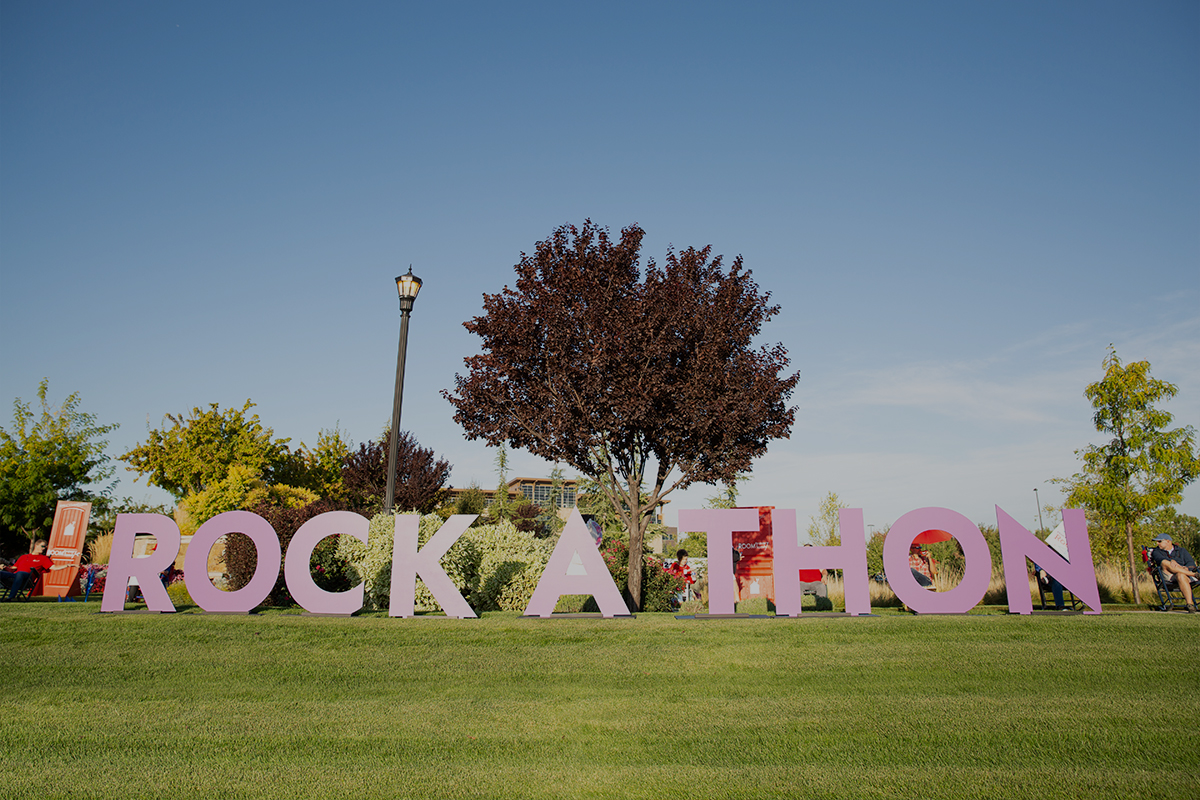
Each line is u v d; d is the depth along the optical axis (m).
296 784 5.39
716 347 13.33
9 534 23.23
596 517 26.61
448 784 5.41
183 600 13.10
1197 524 24.83
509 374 13.84
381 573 13.04
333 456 29.97
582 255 14.02
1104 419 14.58
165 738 6.46
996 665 8.73
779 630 10.14
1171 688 7.87
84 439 24.38
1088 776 5.42
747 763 5.87
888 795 5.15
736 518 11.57
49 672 8.63
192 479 26.11
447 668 8.84
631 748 6.25
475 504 39.69
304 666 8.88
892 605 15.56
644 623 10.60
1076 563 11.20
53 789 5.27
